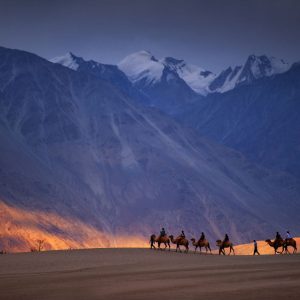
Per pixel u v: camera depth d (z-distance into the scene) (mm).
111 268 56562
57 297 35469
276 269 54062
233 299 33250
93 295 36219
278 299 33031
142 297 35000
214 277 46344
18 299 34906
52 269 56125
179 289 38625
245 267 57031
